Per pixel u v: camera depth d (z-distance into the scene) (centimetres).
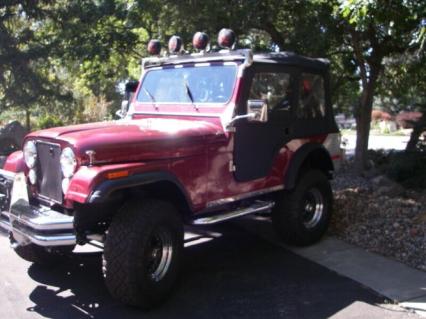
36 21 1173
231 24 828
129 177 415
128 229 414
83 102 1730
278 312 433
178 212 470
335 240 625
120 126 482
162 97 576
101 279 505
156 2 878
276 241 625
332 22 848
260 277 510
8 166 506
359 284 489
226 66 529
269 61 545
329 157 627
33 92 1156
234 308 442
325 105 629
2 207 496
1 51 1085
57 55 1098
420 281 493
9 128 1302
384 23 686
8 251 580
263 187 548
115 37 1032
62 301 456
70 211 434
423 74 1036
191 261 558
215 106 520
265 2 817
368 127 1009
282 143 564
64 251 520
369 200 748
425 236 588
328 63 630
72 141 418
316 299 458
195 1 815
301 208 589
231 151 511
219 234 654
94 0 1076
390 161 954
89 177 397
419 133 877
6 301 454
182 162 465
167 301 455
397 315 425
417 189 812
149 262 431
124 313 434
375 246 589
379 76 1127
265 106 472
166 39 957
